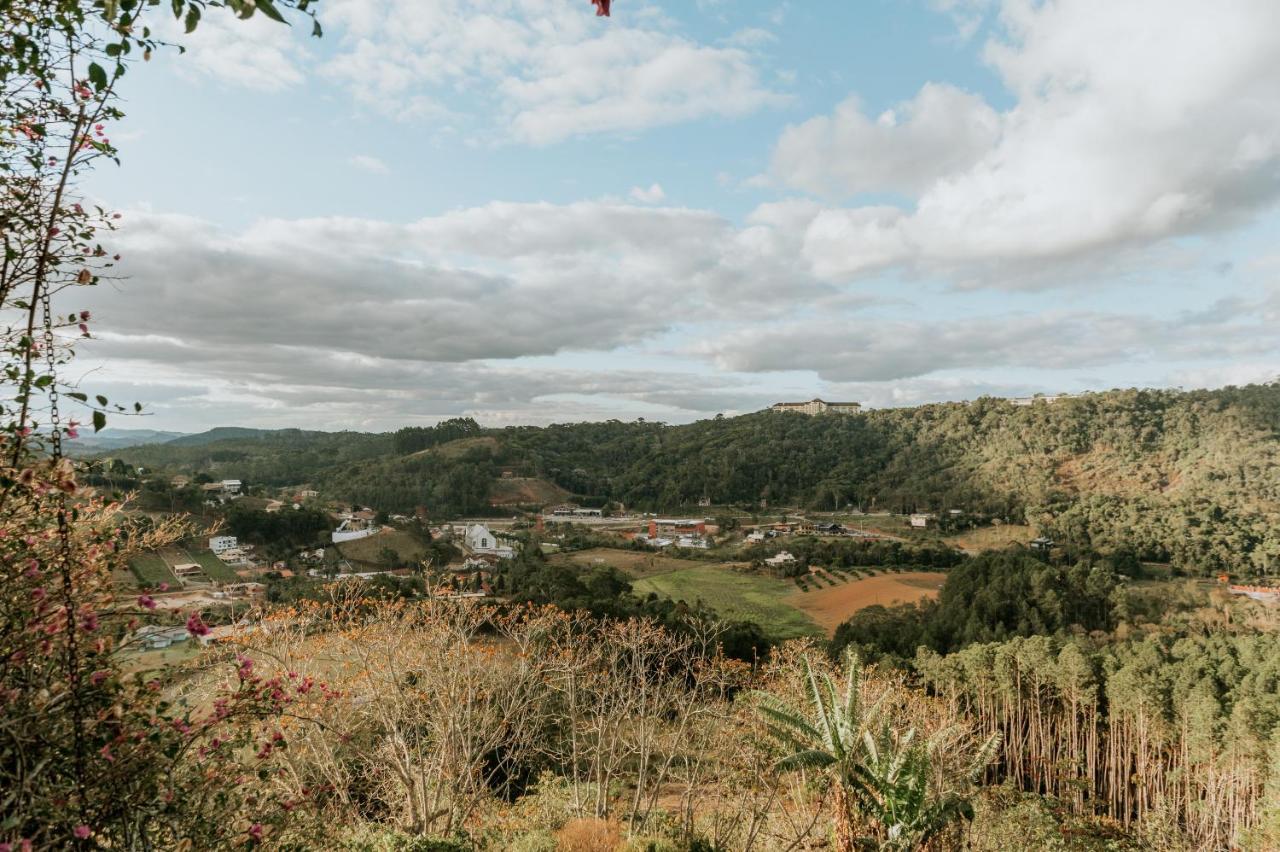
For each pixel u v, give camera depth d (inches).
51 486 127.5
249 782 174.1
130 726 137.1
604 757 665.0
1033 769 1408.7
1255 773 1087.6
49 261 133.8
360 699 432.1
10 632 129.5
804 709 600.1
